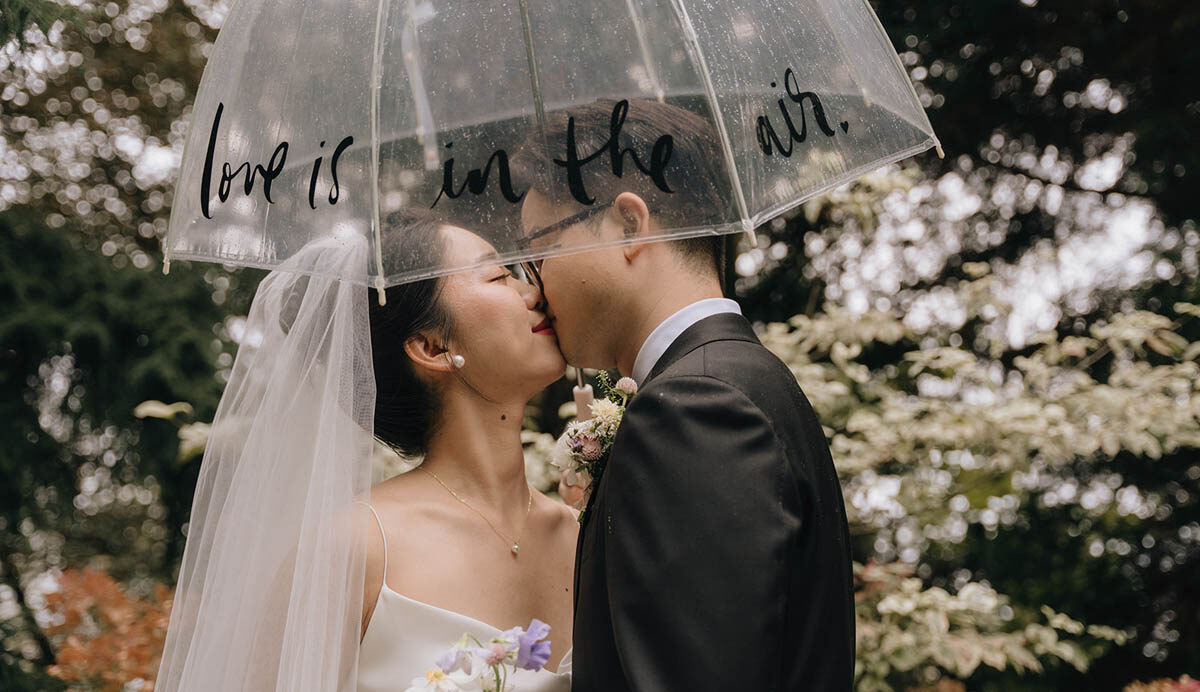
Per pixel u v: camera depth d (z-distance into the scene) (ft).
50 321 23.88
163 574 25.82
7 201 26.07
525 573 6.79
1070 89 23.41
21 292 23.89
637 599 5.17
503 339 6.50
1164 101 22.94
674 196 5.66
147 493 27.17
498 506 6.81
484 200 5.63
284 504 6.30
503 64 5.74
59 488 25.36
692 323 6.06
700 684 4.91
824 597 5.70
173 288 25.36
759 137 5.85
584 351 6.43
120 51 26.40
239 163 6.08
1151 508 21.83
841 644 5.83
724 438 5.34
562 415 13.30
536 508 7.16
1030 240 23.61
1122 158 23.39
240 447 6.70
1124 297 22.18
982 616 12.73
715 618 4.99
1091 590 20.93
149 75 26.91
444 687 5.60
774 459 5.34
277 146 5.95
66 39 24.90
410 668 6.15
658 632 5.07
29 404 24.77
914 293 23.06
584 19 5.81
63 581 12.71
